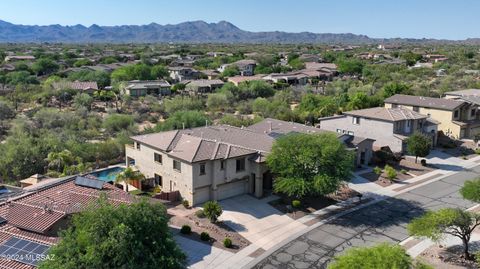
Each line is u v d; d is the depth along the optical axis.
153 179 44.16
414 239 33.44
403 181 47.47
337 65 158.50
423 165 53.09
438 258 30.28
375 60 184.25
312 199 41.41
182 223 35.69
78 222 22.09
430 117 66.94
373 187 45.28
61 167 48.12
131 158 48.47
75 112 76.56
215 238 33.38
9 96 94.25
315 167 39.03
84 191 30.73
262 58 176.38
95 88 105.00
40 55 193.00
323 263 30.03
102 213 21.59
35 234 25.23
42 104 88.00
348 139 52.53
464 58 181.12
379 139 58.69
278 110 79.56
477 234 33.78
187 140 42.62
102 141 60.94
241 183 42.28
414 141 53.25
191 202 39.19
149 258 21.20
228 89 100.88
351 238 33.75
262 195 42.03
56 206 27.62
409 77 126.19
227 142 44.97
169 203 39.84
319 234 34.47
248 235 34.19
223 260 30.30
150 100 95.50
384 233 34.59
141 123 75.75
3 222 26.23
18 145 49.22
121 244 20.36
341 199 41.78
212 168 39.88
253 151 42.12
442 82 112.44
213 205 35.91
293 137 41.12
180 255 23.06
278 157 39.69
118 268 20.47
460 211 29.91
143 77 126.06
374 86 106.12
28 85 106.94
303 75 131.62
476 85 102.75
